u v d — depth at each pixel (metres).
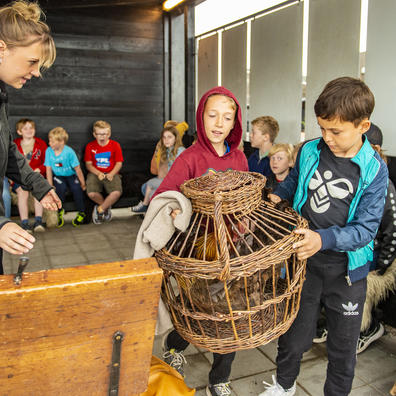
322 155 1.66
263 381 2.06
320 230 1.42
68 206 5.28
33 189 1.84
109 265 0.99
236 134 1.86
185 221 1.30
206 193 1.26
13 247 1.11
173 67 6.40
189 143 5.68
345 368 1.72
